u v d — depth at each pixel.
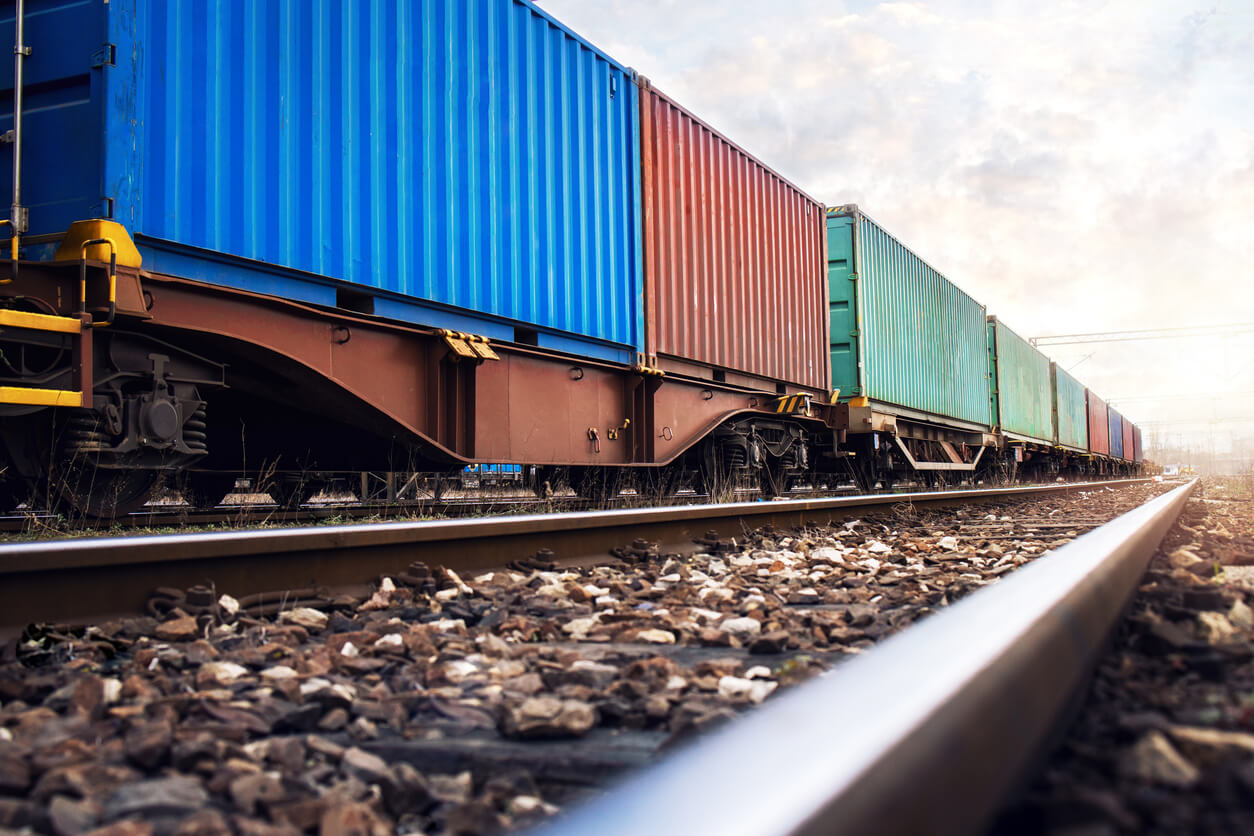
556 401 9.27
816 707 1.07
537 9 9.16
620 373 10.34
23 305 5.32
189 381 6.18
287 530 4.04
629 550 5.63
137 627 3.19
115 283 5.35
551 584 4.45
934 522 9.44
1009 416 28.73
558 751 1.92
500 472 11.70
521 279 8.70
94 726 2.00
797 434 14.80
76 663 2.75
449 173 7.90
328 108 6.86
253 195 6.25
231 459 8.62
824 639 3.09
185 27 5.90
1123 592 2.59
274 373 6.85
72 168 5.62
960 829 0.94
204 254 5.99
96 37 5.58
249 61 6.30
